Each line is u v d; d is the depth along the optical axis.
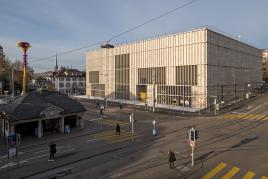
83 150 26.98
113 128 38.34
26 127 34.81
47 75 166.00
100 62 89.69
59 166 22.47
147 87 70.56
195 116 47.56
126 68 77.69
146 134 33.66
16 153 22.42
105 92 87.50
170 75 64.06
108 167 21.56
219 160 21.95
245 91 78.25
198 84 57.97
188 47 59.91
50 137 33.38
